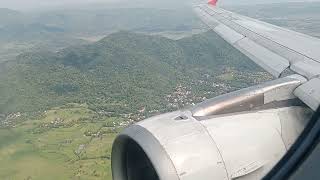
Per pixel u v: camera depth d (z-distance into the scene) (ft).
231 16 77.56
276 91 31.68
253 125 28.48
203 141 26.11
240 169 25.93
